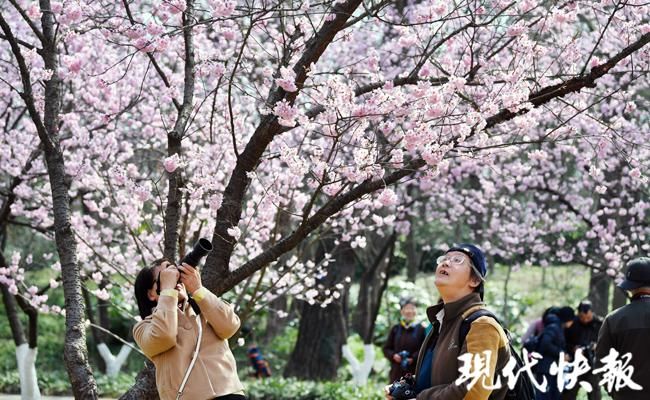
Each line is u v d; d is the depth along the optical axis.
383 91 5.99
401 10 9.94
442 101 5.97
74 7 5.96
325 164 5.83
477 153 6.49
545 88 6.12
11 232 15.94
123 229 11.64
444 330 3.99
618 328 5.55
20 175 10.06
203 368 4.18
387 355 9.02
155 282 4.40
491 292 20.70
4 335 18.91
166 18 7.50
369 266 15.98
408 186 12.65
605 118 11.56
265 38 10.36
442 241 18.80
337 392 12.48
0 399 12.93
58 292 20.25
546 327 8.99
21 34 10.10
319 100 5.84
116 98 9.52
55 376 15.95
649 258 5.70
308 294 10.23
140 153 11.09
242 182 6.17
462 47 7.91
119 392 13.92
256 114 10.88
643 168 11.37
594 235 11.95
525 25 6.35
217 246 6.11
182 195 6.42
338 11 5.86
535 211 12.81
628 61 8.00
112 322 18.75
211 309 4.25
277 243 6.10
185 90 6.62
